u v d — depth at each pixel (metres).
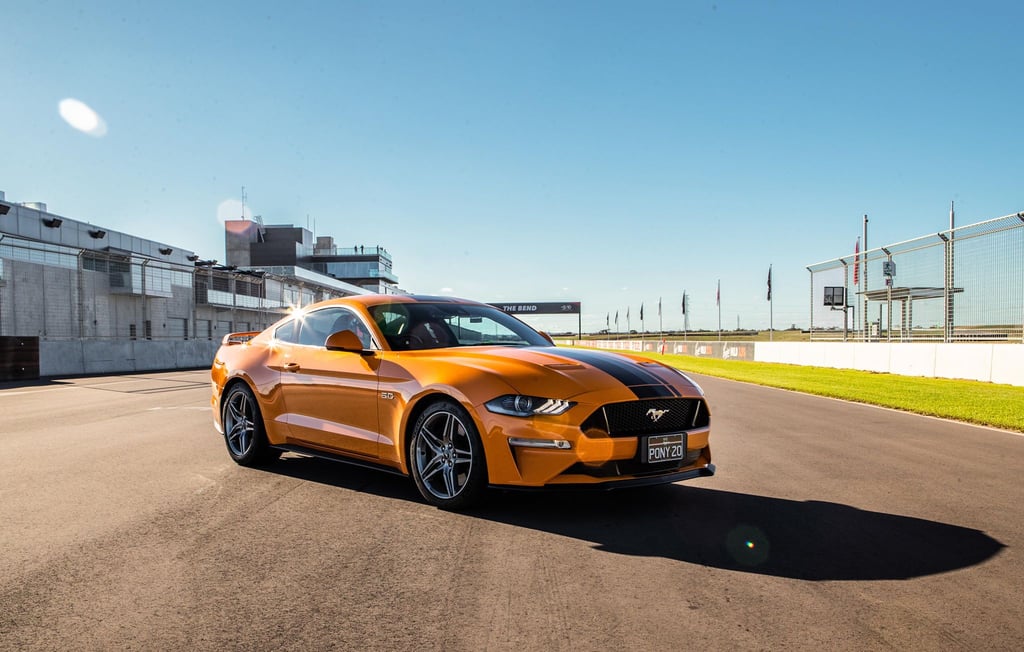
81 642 2.09
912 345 16.27
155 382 14.66
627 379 3.63
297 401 4.61
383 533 3.26
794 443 6.33
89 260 23.47
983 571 2.76
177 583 2.60
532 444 3.38
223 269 30.08
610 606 2.38
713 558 2.91
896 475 4.80
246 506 3.79
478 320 4.77
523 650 2.03
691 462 3.82
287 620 2.26
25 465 4.99
